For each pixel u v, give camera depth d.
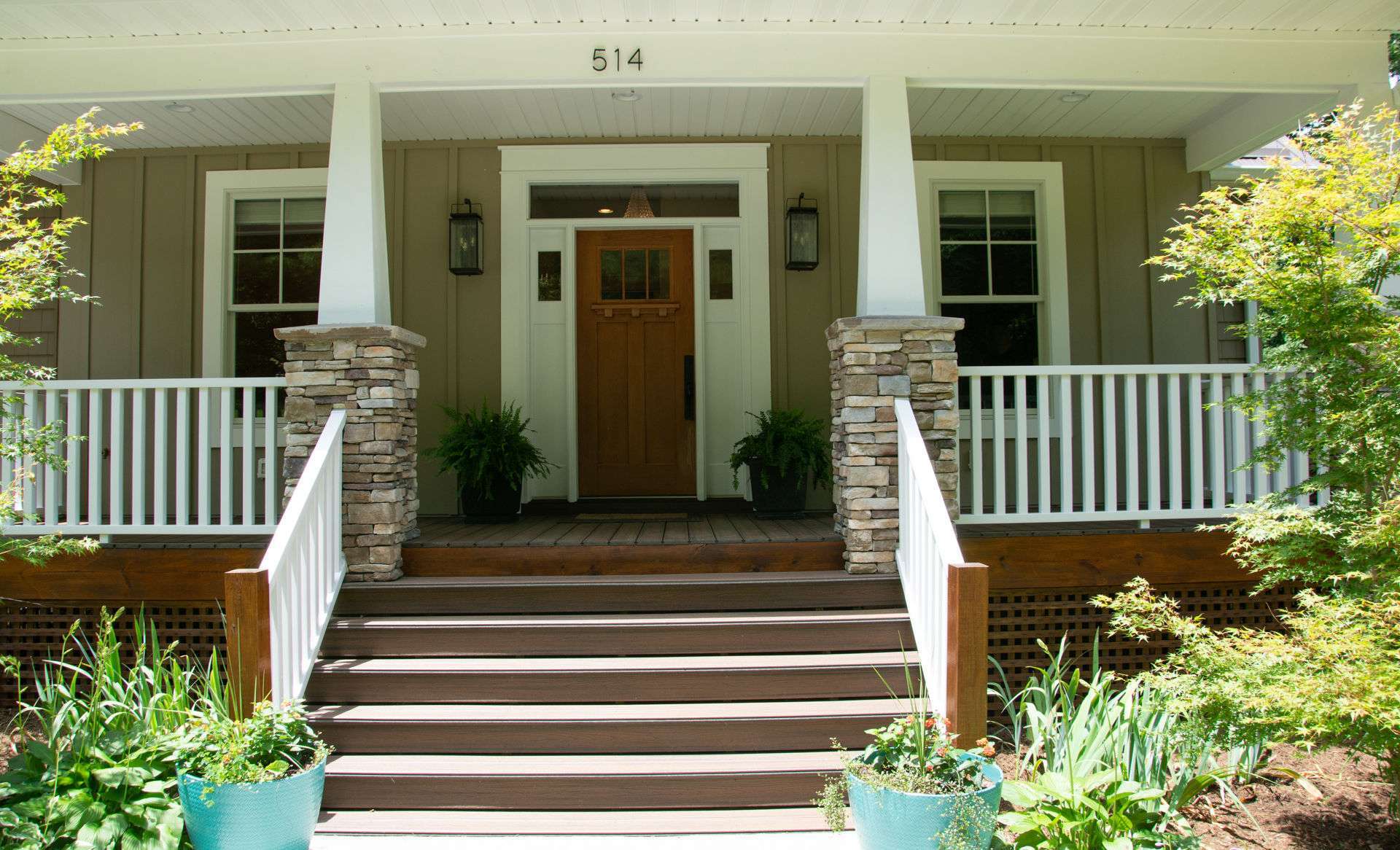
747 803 3.20
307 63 4.31
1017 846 2.73
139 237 6.07
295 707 3.06
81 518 5.83
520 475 5.36
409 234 6.01
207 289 6.02
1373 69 4.45
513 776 3.20
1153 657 4.32
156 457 4.24
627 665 3.63
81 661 4.24
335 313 4.25
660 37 4.29
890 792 2.62
